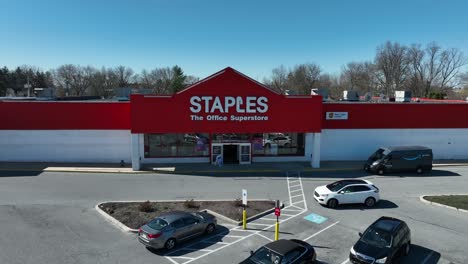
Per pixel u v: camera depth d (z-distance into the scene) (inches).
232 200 901.2
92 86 4596.5
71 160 1312.7
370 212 824.3
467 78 4065.0
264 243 655.8
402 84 3919.8
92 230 705.0
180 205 853.2
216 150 1311.5
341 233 700.0
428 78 3804.1
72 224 734.5
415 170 1208.2
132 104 1200.8
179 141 1317.7
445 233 698.2
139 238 627.8
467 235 689.0
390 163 1186.0
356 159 1407.5
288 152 1371.8
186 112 1231.5
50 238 664.4
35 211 807.1
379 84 4138.8
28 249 617.6
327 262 578.9
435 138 1419.8
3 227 711.7
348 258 593.6
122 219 753.0
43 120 1283.2
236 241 664.4
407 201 911.7
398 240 572.4
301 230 715.4
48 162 1300.4
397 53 3878.0
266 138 1353.3
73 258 588.4
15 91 4483.3
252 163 1332.4
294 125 1269.7
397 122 1398.9
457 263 578.6
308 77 4220.0
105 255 600.7
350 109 1378.0
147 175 1160.2
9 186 1005.8
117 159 1330.0
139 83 4630.9
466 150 1437.0
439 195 956.0
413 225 740.0
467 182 1103.0
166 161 1317.7
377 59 4052.7
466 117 1417.3
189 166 1273.4
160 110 1217.4
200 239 673.0
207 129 1246.9
